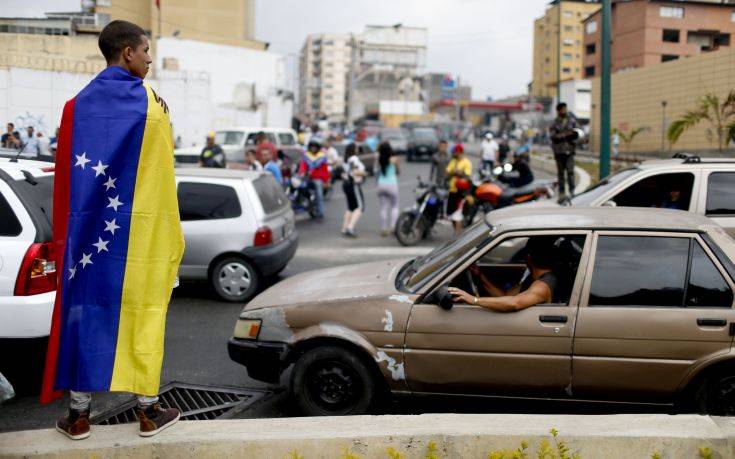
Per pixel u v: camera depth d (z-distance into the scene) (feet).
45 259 17.74
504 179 46.19
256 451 11.51
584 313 14.38
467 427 11.65
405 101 291.99
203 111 106.01
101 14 125.18
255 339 15.96
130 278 11.45
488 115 357.00
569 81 204.95
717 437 11.10
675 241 14.71
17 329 17.28
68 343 11.39
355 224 49.21
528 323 14.47
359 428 11.80
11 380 18.78
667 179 24.80
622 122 128.57
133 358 11.45
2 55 76.59
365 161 97.30
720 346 14.01
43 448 11.47
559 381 14.46
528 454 11.27
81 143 11.32
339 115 452.76
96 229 11.41
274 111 149.38
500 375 14.60
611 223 15.10
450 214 42.98
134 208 11.44
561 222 15.37
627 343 14.19
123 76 11.48
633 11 182.60
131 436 11.85
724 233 14.94
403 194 71.36
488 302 14.60
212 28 169.37
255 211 28.17
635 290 14.47
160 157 11.55
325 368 15.33
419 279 15.90
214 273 28.14
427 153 124.98
